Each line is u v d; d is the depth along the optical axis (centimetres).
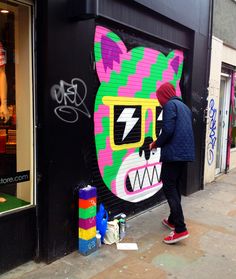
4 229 323
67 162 355
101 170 429
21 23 326
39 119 333
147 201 526
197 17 589
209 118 683
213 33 675
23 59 331
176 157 392
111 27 424
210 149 709
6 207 334
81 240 367
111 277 328
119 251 382
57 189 346
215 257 378
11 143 341
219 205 568
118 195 463
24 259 345
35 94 330
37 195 344
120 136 457
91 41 373
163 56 536
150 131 518
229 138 823
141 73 489
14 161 342
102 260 359
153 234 434
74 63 353
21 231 338
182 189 616
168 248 395
